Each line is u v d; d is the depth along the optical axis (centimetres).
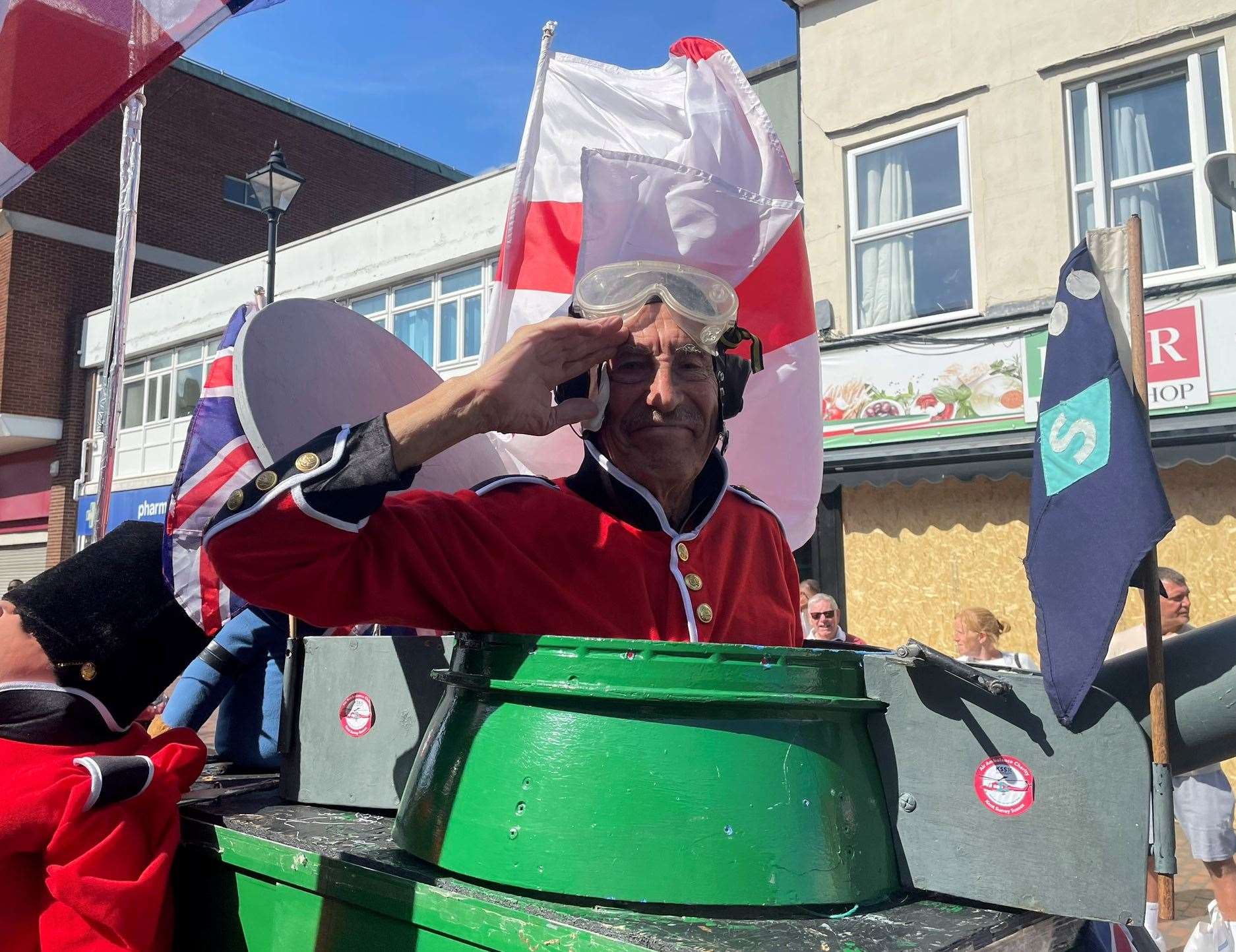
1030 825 99
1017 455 635
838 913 98
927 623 684
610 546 132
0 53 177
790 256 188
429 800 115
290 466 109
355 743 151
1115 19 631
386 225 1241
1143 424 102
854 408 720
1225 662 104
